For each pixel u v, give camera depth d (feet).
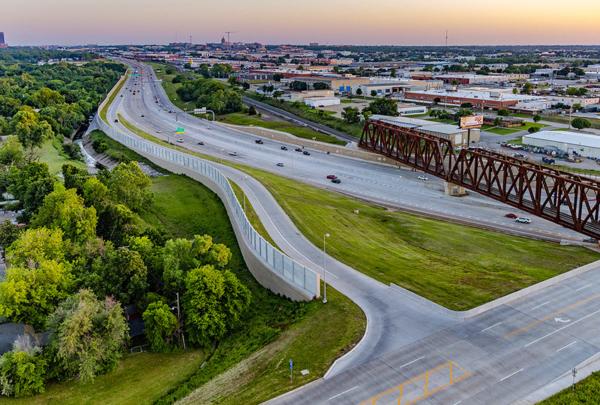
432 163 561.02
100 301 238.89
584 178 321.32
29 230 298.35
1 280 294.05
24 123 623.36
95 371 220.64
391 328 225.15
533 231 367.04
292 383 191.83
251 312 269.44
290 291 272.51
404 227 366.43
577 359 201.26
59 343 215.31
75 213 320.91
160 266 273.75
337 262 298.56
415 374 194.08
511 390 184.44
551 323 226.38
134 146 654.53
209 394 196.34
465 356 204.13
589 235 308.60
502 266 291.58
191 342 246.27
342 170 552.00
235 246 361.92
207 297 247.29
